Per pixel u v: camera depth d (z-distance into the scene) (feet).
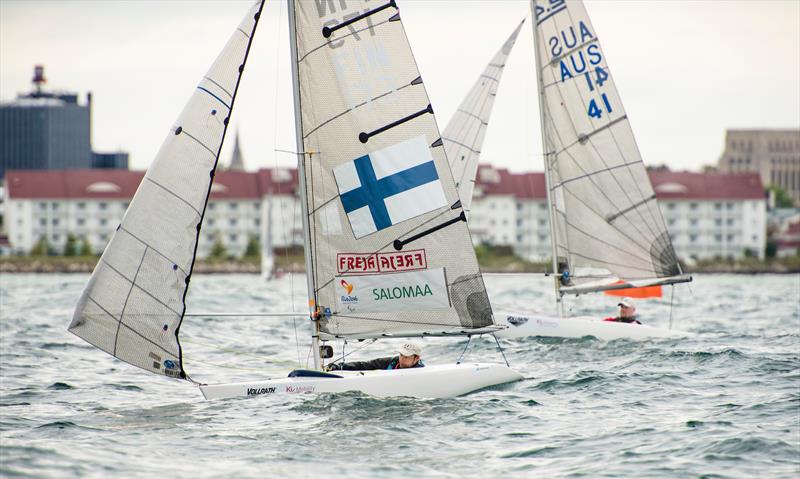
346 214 217.56
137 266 215.10
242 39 218.79
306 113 216.13
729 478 162.50
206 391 219.82
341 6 214.48
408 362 229.04
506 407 215.31
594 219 357.41
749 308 552.41
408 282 219.20
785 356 288.92
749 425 196.13
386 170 217.15
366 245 218.38
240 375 268.41
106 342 215.31
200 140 216.54
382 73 216.33
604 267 359.25
